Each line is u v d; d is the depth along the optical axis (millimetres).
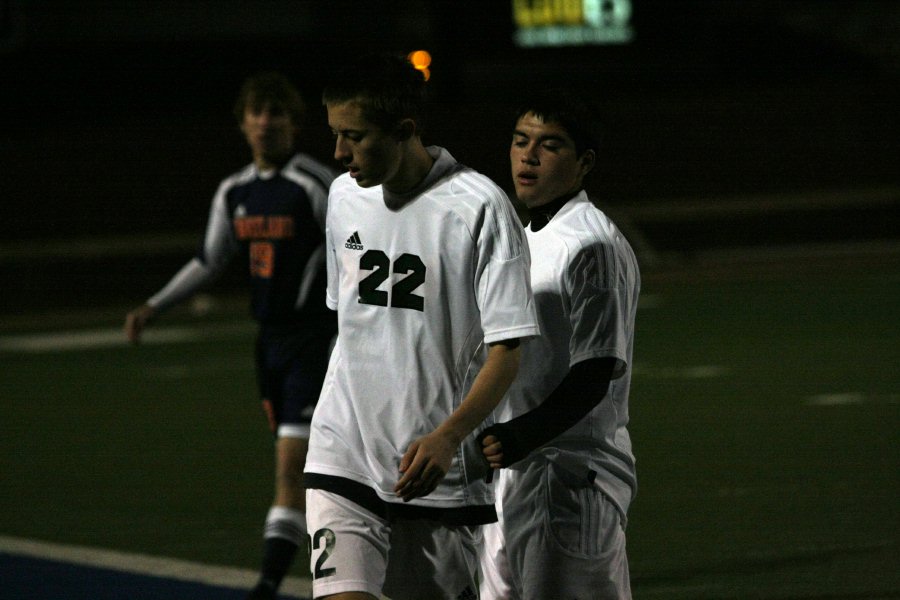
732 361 54406
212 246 27031
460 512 15719
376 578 15562
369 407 15727
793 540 28625
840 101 120562
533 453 16953
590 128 17203
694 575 26344
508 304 15172
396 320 15594
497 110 113688
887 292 74438
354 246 15859
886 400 45156
